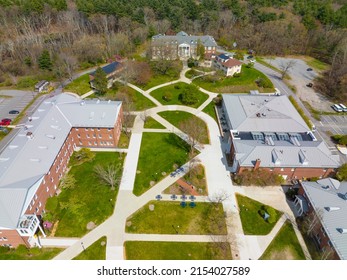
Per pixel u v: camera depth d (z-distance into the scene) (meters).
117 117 69.31
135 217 52.75
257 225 52.09
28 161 52.31
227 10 157.38
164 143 71.38
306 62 127.81
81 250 47.22
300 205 53.44
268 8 160.75
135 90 94.75
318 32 138.00
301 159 59.19
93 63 112.75
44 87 94.88
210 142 72.44
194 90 87.19
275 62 126.50
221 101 88.00
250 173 59.06
